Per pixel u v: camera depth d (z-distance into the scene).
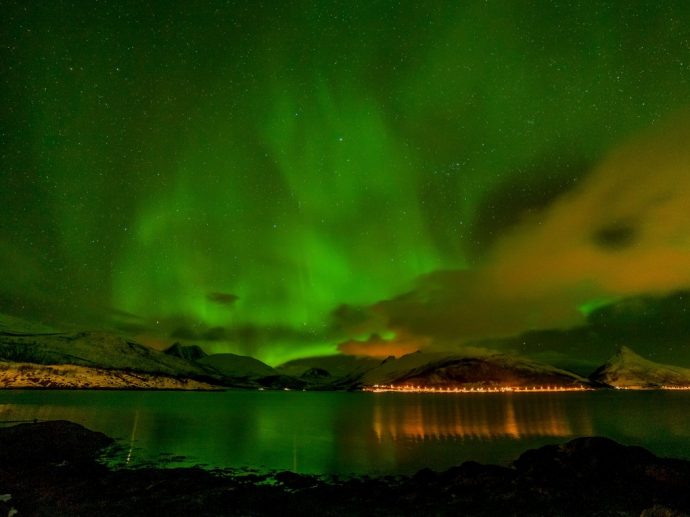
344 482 24.88
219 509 17.78
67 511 17.20
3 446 30.36
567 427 55.53
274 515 17.30
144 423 57.72
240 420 66.88
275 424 61.31
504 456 34.09
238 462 31.61
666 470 21.02
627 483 20.22
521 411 85.94
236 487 21.72
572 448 25.23
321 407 106.31
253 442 42.47
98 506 17.86
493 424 59.88
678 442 40.50
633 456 23.25
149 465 29.66
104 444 36.03
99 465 28.53
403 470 29.00
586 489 19.55
